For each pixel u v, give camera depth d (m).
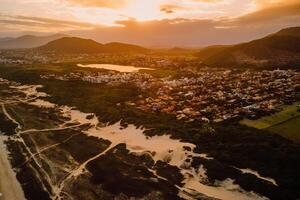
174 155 81.88
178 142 87.88
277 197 61.25
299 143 81.44
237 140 84.81
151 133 95.69
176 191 68.00
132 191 69.75
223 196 64.50
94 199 68.31
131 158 84.31
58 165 83.88
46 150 93.31
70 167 82.56
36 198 69.94
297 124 93.81
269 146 78.31
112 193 69.75
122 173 77.06
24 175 79.69
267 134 87.12
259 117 100.75
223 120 101.56
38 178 77.94
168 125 100.62
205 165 74.25
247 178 67.62
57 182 75.81
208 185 68.62
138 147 89.62
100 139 98.75
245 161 73.94
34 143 98.50
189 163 76.94
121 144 93.44
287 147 77.75
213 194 65.50
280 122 95.81
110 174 77.12
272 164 71.56
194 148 83.06
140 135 96.94
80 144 96.25
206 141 86.25
